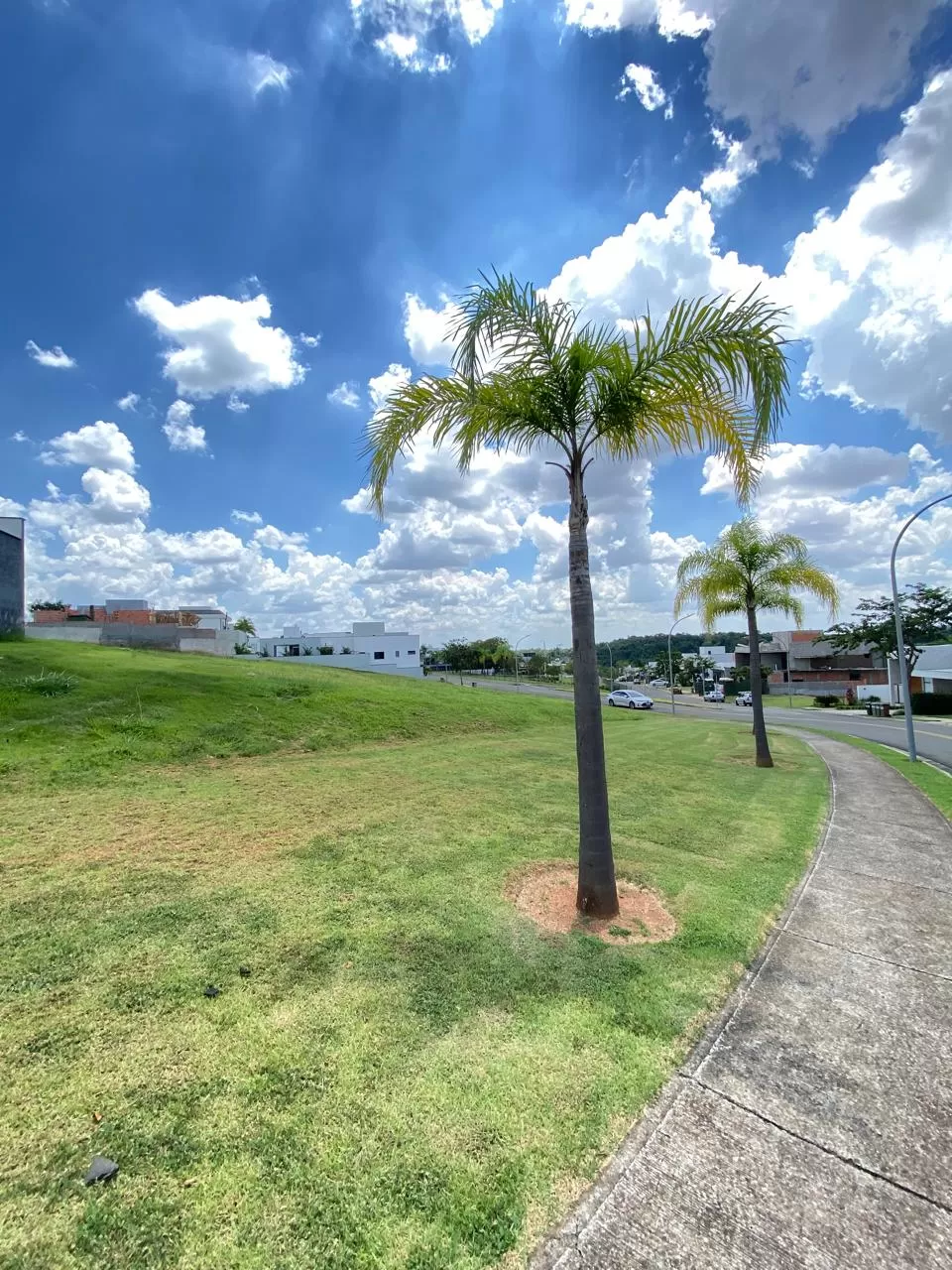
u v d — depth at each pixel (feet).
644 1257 5.56
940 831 22.18
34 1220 5.74
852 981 10.87
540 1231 5.80
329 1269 5.37
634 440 15.92
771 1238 5.77
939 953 12.01
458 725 52.70
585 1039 8.88
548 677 247.91
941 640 121.49
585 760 13.94
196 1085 7.66
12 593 63.05
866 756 46.83
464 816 22.21
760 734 39.55
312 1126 7.01
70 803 22.77
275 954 11.30
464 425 16.25
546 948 11.87
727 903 14.43
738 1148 6.89
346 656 176.04
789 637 201.05
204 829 19.65
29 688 37.40
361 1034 8.84
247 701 44.80
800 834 21.33
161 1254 5.46
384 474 17.04
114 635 117.70
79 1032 8.72
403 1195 6.14
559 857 17.66
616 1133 7.06
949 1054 8.76
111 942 11.64
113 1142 6.70
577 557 14.62
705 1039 9.03
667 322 13.65
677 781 31.63
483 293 14.16
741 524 39.60
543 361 14.44
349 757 35.91
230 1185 6.20
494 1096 7.60
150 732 34.22
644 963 11.30
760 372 13.66
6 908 13.12
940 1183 6.46
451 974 10.71
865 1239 5.78
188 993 9.86
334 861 16.81
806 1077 8.19
